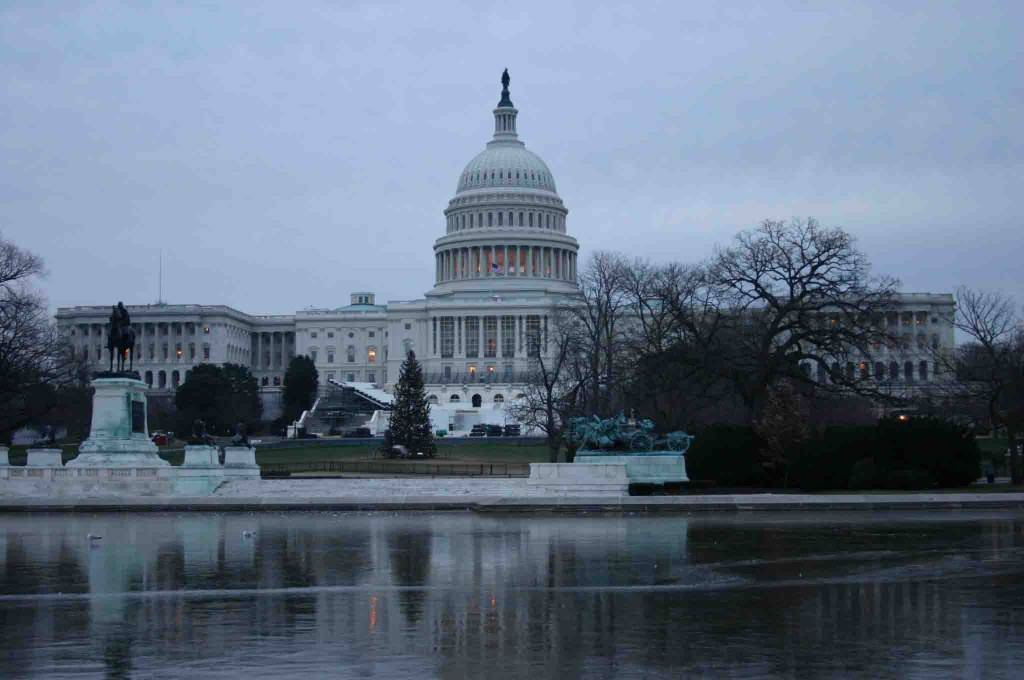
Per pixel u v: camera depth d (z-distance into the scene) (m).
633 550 43.81
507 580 36.47
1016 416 82.19
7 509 63.47
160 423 176.00
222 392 185.12
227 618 30.28
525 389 197.12
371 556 42.47
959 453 73.38
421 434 120.00
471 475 90.44
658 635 27.83
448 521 56.78
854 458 73.88
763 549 43.94
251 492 73.00
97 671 24.34
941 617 29.95
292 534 50.56
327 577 37.34
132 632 28.45
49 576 37.84
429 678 23.73
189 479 72.62
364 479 75.94
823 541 46.53
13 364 109.31
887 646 26.53
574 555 42.41
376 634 28.16
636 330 123.94
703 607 31.48
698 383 87.50
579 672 24.19
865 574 37.22
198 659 25.47
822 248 82.44
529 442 145.38
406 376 123.25
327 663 25.09
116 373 74.75
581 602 32.38
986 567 38.72
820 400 87.81
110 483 71.25
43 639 27.62
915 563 39.72
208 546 46.09
